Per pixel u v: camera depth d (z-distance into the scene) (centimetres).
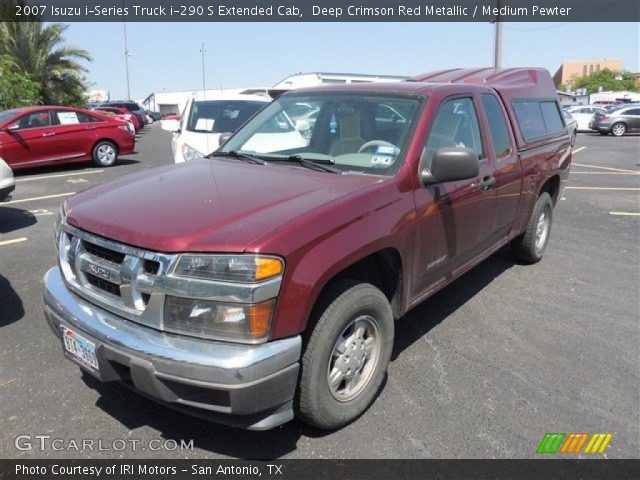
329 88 416
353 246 273
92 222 277
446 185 356
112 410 312
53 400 320
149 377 241
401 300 334
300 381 267
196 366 232
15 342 387
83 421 302
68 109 1329
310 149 374
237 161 378
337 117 377
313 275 252
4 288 490
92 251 277
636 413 317
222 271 237
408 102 365
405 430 297
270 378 240
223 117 860
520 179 478
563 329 425
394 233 304
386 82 429
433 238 349
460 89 405
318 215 264
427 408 317
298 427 299
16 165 1239
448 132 377
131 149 1457
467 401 325
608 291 509
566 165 603
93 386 335
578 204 927
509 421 307
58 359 365
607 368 367
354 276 318
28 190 1030
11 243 641
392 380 347
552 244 672
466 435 294
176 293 241
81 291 282
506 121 468
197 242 243
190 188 308
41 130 1271
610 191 1060
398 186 317
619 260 607
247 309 236
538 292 503
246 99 901
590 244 674
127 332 251
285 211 266
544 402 326
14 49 2731
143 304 253
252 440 289
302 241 251
